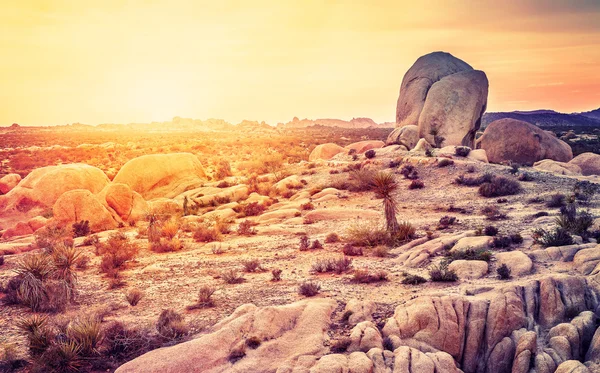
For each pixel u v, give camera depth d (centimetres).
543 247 1453
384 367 848
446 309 1025
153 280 1541
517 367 914
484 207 2405
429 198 2719
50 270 1347
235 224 2575
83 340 942
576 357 916
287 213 2611
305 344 945
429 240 1781
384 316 1078
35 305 1252
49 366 884
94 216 2552
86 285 1504
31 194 2983
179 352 873
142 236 2330
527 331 974
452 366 877
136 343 979
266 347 920
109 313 1205
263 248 1961
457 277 1301
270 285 1406
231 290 1371
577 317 984
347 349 920
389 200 1973
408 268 1491
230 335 939
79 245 2153
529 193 2581
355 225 2212
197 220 2639
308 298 1234
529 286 1088
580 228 1558
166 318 1067
